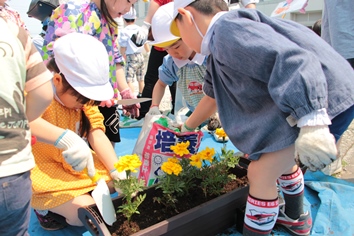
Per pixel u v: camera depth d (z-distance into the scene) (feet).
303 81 3.52
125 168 4.62
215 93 5.10
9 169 3.27
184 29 4.77
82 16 6.73
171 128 6.41
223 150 5.70
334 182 7.14
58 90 5.44
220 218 5.33
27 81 3.69
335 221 5.76
